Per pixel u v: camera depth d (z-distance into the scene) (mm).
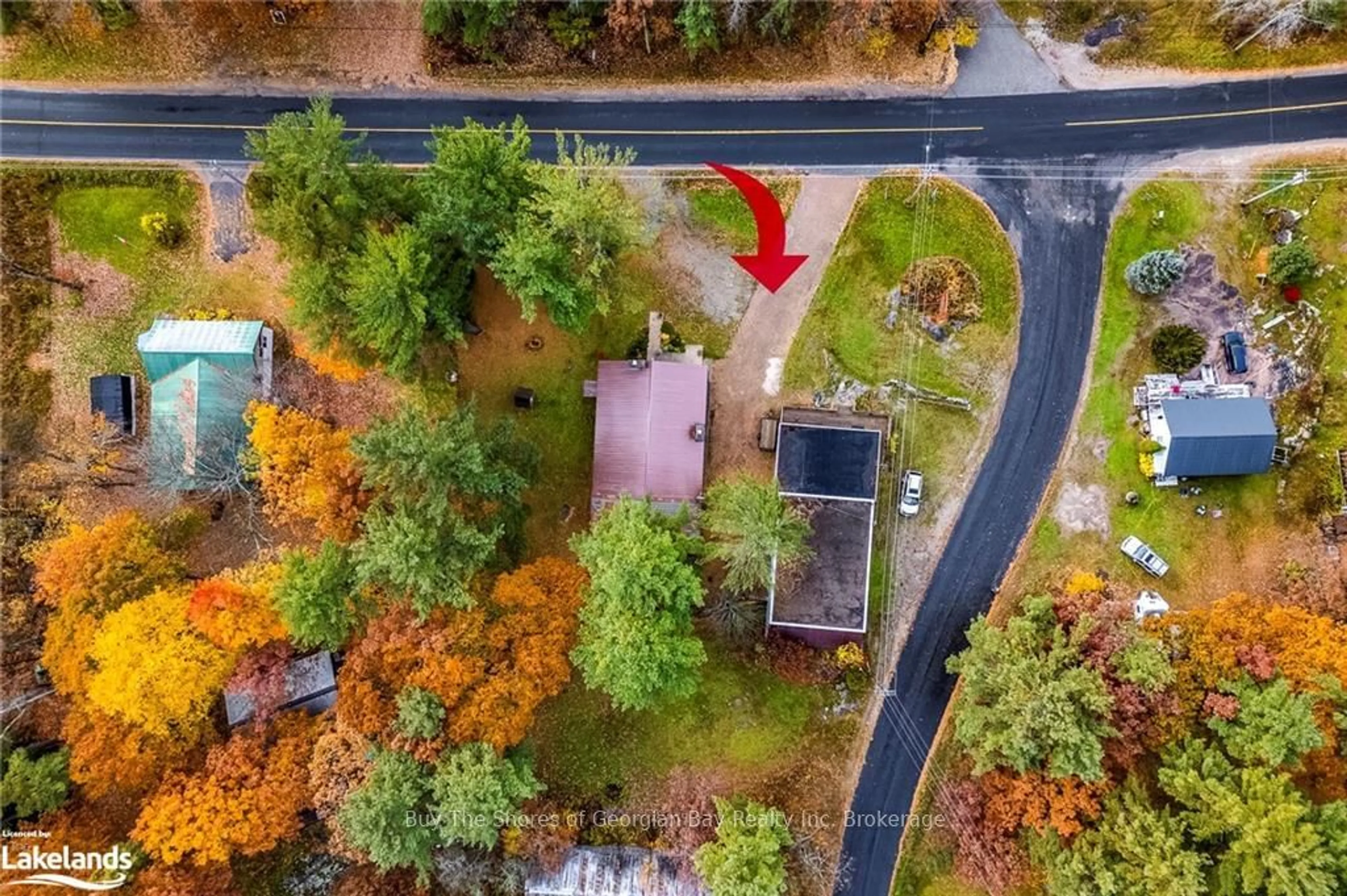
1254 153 44875
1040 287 45312
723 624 44094
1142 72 45438
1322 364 43938
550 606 39219
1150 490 44625
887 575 45344
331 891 42281
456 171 37156
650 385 43375
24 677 42500
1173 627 39219
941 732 44688
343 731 38219
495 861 41406
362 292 35906
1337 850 32812
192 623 38312
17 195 45156
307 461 40844
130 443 45125
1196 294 44688
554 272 38406
